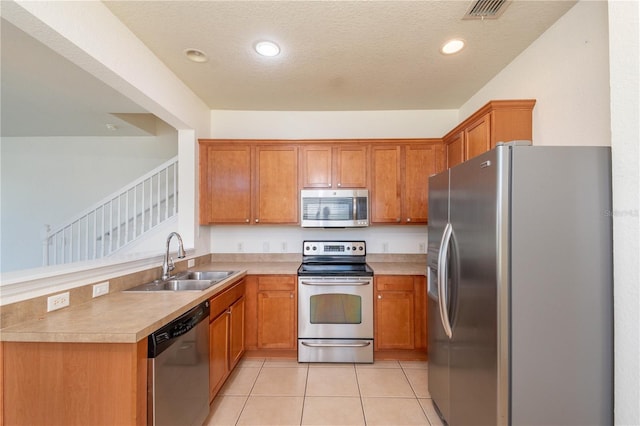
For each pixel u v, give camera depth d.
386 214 2.94
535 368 1.16
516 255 1.16
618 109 1.02
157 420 1.26
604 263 1.15
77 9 1.42
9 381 1.17
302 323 2.62
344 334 2.62
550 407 1.16
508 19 1.74
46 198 4.33
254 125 3.25
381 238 3.24
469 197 1.42
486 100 2.58
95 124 3.63
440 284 1.61
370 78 2.48
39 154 4.34
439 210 1.81
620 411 1.02
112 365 1.16
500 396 1.17
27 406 1.17
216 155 2.94
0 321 1.19
